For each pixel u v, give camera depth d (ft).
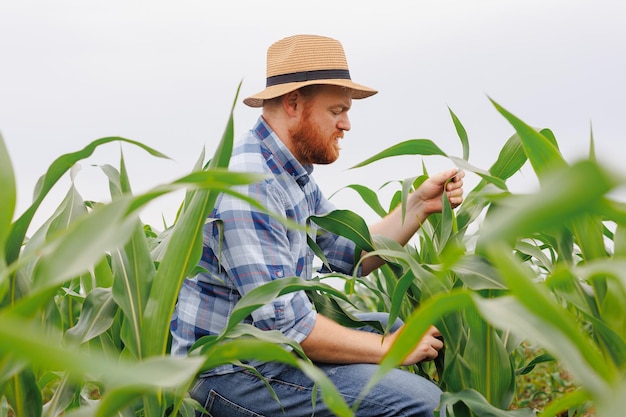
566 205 1.37
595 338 4.39
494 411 6.03
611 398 1.97
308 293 8.34
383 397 7.52
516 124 4.04
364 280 9.68
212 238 7.92
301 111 8.87
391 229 9.09
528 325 2.40
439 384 8.09
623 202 2.19
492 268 5.86
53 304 4.43
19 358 3.26
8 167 3.02
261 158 8.43
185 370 2.64
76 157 4.22
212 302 7.95
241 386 7.85
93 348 5.84
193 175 2.76
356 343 7.75
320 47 8.93
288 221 2.81
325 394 2.91
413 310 8.02
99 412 2.88
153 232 10.61
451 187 8.73
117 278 4.61
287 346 7.55
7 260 3.99
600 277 4.36
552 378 12.36
